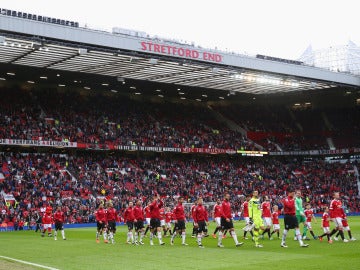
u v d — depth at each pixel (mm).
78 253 19703
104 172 54156
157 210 22938
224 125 70625
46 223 31594
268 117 75250
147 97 67938
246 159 68750
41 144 50875
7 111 53594
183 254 18219
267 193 60312
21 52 40094
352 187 65250
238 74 50344
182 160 63156
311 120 75125
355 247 19609
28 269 14836
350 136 70750
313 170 68875
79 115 58750
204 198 54750
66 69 47750
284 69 50781
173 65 45844
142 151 60969
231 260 16109
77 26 38438
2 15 34125
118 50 40625
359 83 58406
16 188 45906
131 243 24094
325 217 22219
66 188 48688
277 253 17953
